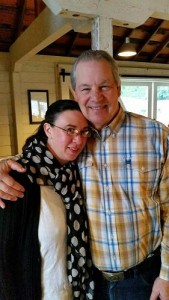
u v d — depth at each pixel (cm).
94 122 102
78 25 208
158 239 109
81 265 101
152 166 103
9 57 432
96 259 106
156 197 107
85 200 105
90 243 106
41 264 93
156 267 112
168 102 616
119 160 104
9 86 444
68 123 94
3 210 88
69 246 98
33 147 98
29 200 90
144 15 190
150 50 521
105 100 98
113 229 102
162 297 103
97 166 104
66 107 96
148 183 103
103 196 103
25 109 452
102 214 103
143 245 105
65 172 98
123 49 371
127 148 104
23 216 89
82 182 106
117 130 105
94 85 95
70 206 98
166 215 108
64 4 162
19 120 446
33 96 453
